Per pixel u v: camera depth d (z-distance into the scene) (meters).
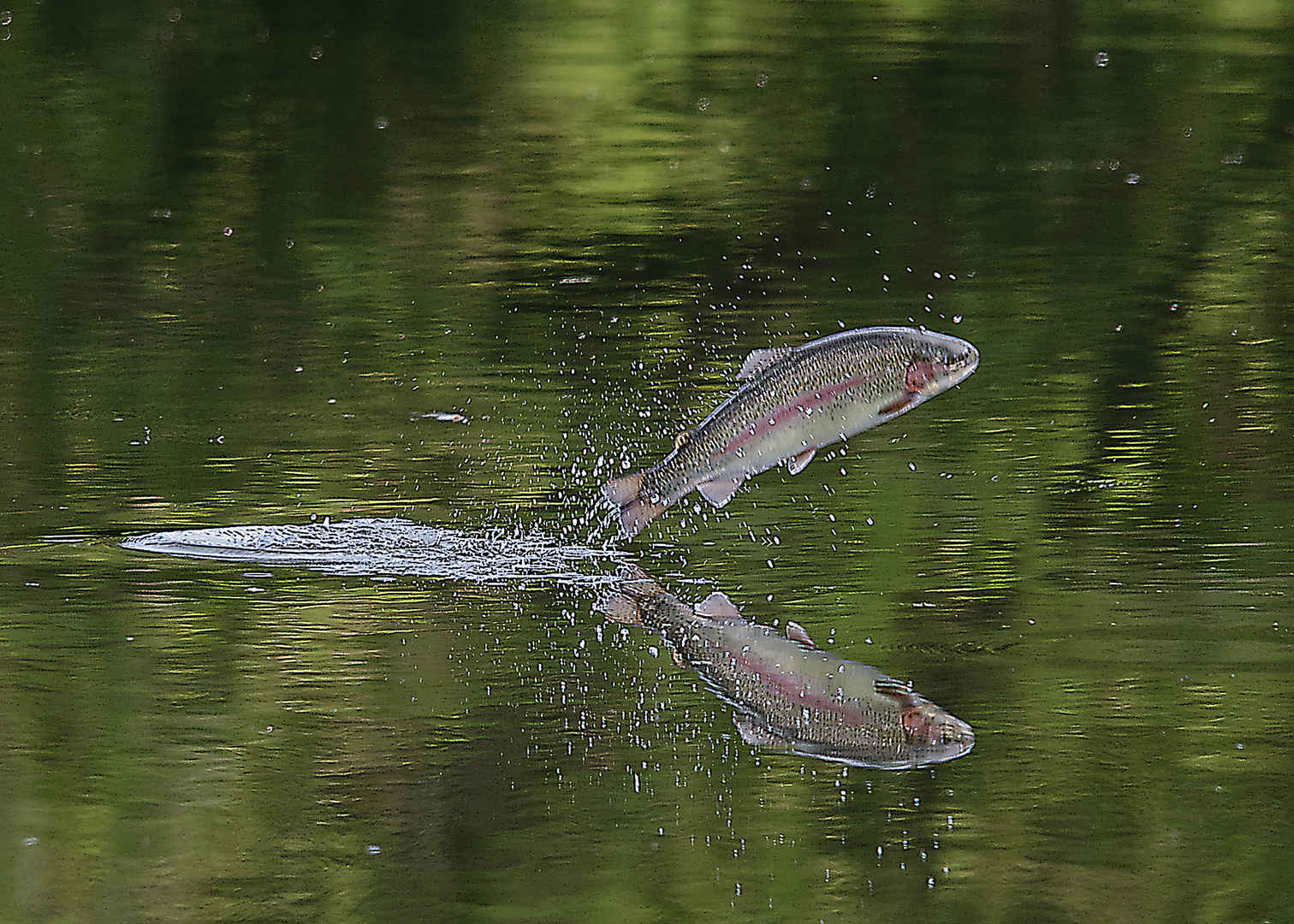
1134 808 10.78
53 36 39.44
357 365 21.44
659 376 21.00
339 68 38.25
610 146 32.62
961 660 12.87
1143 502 16.75
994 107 34.88
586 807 10.86
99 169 31.22
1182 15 41.50
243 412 19.52
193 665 12.77
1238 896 9.88
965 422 19.44
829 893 9.98
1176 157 31.31
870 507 16.62
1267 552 15.27
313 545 15.41
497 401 20.02
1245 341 22.47
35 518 15.99
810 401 13.30
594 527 16.08
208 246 26.94
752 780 11.12
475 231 27.73
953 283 24.98
